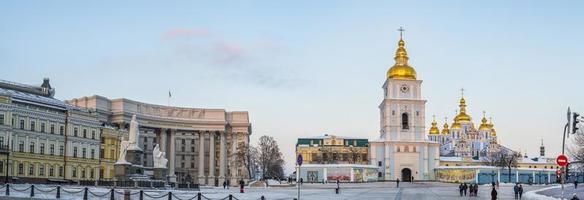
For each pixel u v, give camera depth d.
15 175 131.75
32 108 139.00
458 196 97.25
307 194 99.12
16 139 133.38
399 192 114.12
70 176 147.88
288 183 172.25
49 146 142.62
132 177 97.56
